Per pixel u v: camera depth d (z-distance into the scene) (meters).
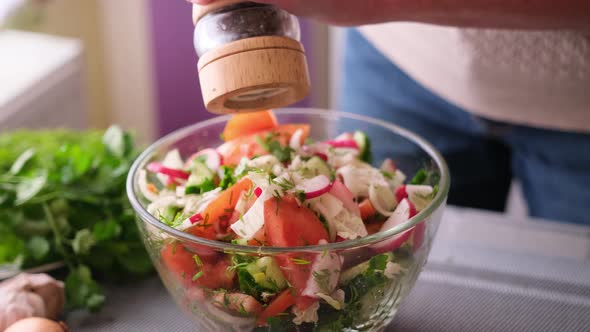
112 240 0.67
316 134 0.65
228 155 0.57
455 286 0.65
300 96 0.52
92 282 0.63
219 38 0.48
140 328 0.61
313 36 1.46
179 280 0.51
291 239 0.48
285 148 0.56
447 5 0.53
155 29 1.51
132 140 0.74
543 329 0.60
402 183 0.59
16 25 1.29
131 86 1.61
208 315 0.51
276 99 0.53
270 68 0.48
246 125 0.60
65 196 0.68
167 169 0.58
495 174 1.01
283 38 0.49
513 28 0.56
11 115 1.02
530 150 0.90
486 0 0.53
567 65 0.73
